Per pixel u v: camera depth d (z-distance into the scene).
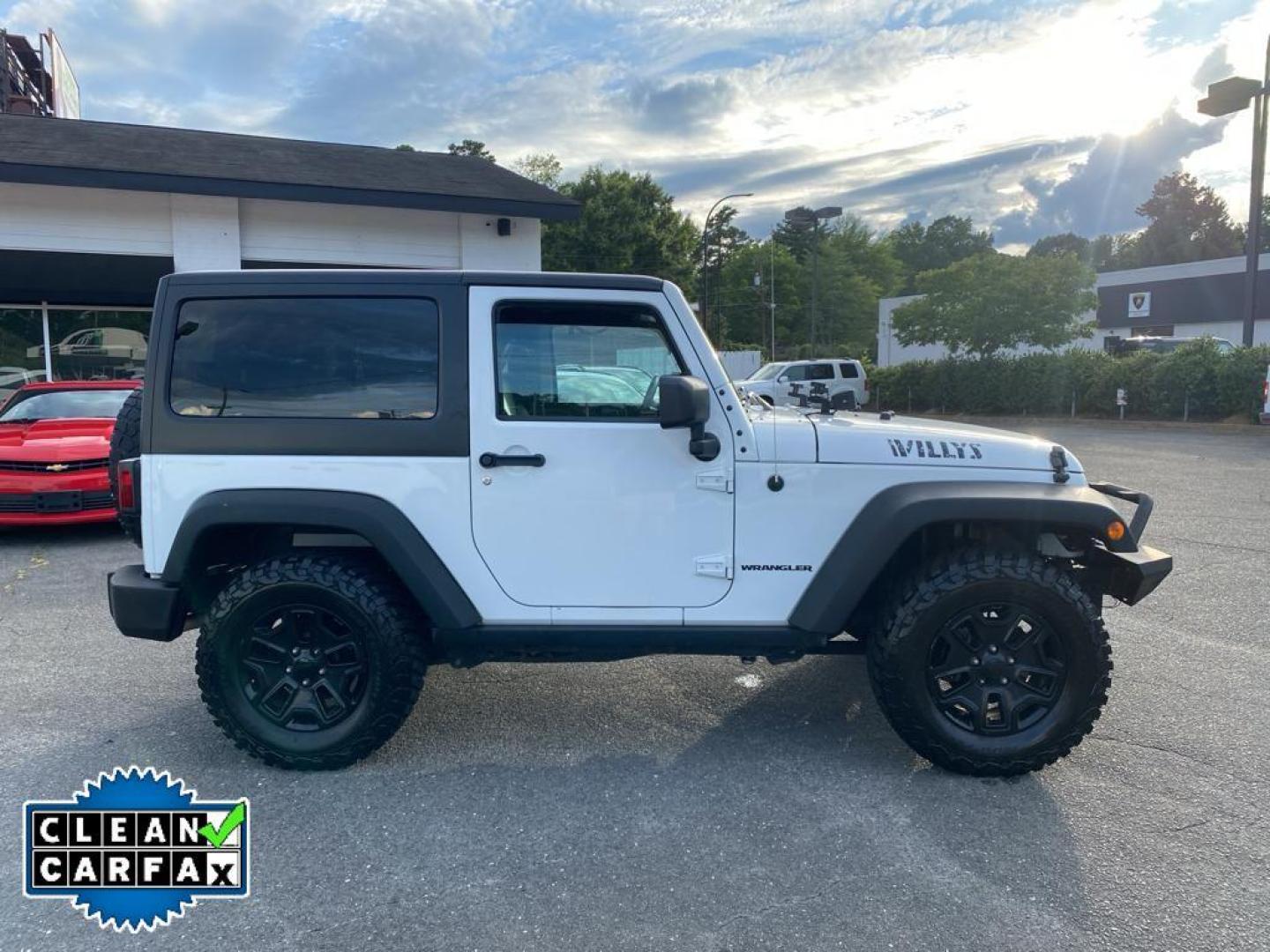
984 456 3.41
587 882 2.67
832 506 3.33
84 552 7.43
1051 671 3.28
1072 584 3.23
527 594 3.36
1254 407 18.38
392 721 3.37
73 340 12.94
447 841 2.91
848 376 24.47
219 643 3.30
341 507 3.26
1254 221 20.47
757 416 3.60
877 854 2.81
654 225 46.94
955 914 2.50
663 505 3.33
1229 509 8.95
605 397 3.36
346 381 3.34
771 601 3.37
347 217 13.62
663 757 3.55
